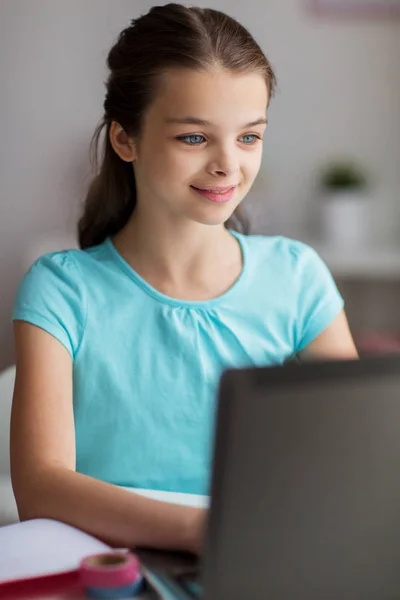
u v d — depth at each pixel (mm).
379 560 858
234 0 4199
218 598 812
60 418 1432
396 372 824
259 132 1462
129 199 1676
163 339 1569
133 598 1009
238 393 774
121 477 1543
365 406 816
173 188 1456
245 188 1479
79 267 1599
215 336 1594
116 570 1001
